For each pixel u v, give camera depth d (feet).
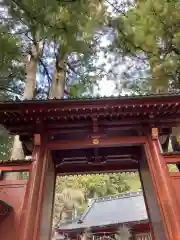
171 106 22.48
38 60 47.01
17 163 21.54
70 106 21.84
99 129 23.94
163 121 23.84
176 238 17.31
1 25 29.99
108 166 31.09
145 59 43.98
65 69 47.52
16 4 25.96
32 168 21.20
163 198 19.42
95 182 97.86
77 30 31.30
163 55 38.68
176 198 19.45
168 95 21.58
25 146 24.88
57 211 83.46
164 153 21.91
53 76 45.62
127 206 63.77
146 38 38.17
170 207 18.81
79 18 29.35
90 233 53.06
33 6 24.98
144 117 23.97
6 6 26.99
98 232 52.75
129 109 22.63
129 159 30.40
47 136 23.65
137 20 39.68
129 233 49.75
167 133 24.75
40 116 22.77
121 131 24.49
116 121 23.94
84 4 27.99
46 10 25.34
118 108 22.29
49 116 22.79
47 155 22.53
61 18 28.04
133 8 43.60
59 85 43.96
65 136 24.41
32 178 20.53
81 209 86.58
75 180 95.04
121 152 29.84
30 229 17.97
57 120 23.48
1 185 20.86
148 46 38.83
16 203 19.80
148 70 42.52
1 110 21.62
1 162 21.43
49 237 23.90
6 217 19.03
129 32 39.27
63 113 22.59
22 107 21.61
